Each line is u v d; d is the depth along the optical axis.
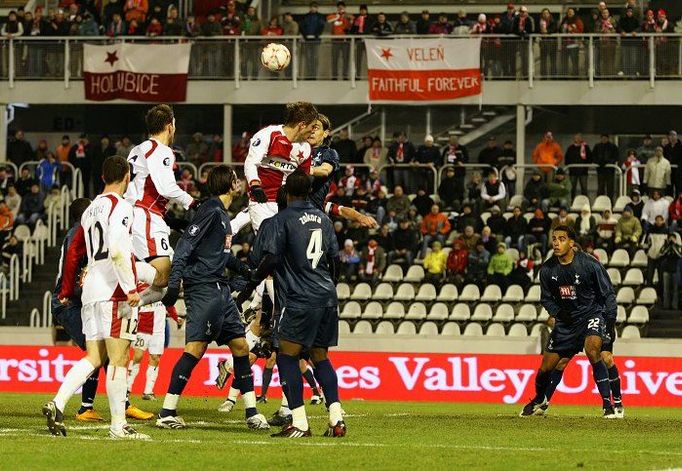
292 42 75.12
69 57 76.56
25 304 64.50
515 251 65.44
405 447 23.67
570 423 31.86
